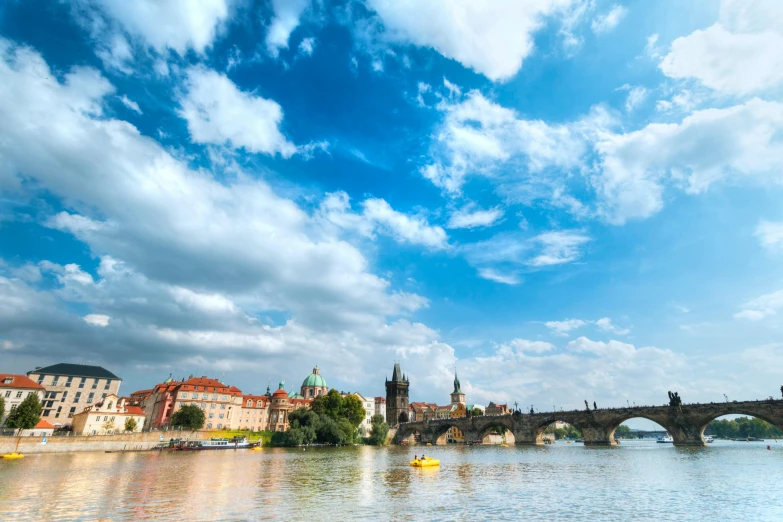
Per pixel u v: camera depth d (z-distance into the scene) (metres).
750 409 122.62
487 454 131.25
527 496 49.66
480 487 57.22
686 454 117.44
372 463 95.25
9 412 144.75
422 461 86.00
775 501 44.84
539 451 145.62
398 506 43.59
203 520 36.81
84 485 55.53
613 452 132.75
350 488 56.00
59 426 170.38
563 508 42.50
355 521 36.91
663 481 61.56
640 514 39.72
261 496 48.97
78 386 190.88
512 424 194.75
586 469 80.19
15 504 42.59
